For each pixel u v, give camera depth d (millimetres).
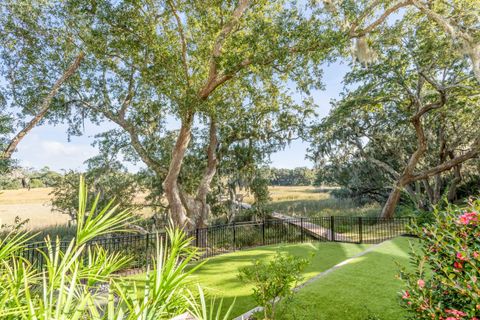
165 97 12953
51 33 11586
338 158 21141
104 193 15086
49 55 12062
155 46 10539
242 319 4688
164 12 10828
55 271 2102
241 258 9461
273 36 9836
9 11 10984
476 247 2434
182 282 2229
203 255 9984
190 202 13992
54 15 11109
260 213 18594
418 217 11539
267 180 18797
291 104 15438
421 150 16109
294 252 10062
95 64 12562
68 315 1777
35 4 10859
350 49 11148
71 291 1809
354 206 26484
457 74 14062
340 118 16781
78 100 13141
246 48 10500
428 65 13945
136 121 14312
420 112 14922
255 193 18438
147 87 13594
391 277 5957
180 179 15938
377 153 20984
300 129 15938
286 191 52688
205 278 7227
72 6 9883
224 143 15727
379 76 14656
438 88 13602
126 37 10758
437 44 13055
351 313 4559
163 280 1890
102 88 13328
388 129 18531
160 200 17547
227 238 13227
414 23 13930
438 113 16656
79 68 12992
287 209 26188
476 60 9867
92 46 10547
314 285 5695
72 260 2107
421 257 2777
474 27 11094
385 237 12289
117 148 15203
